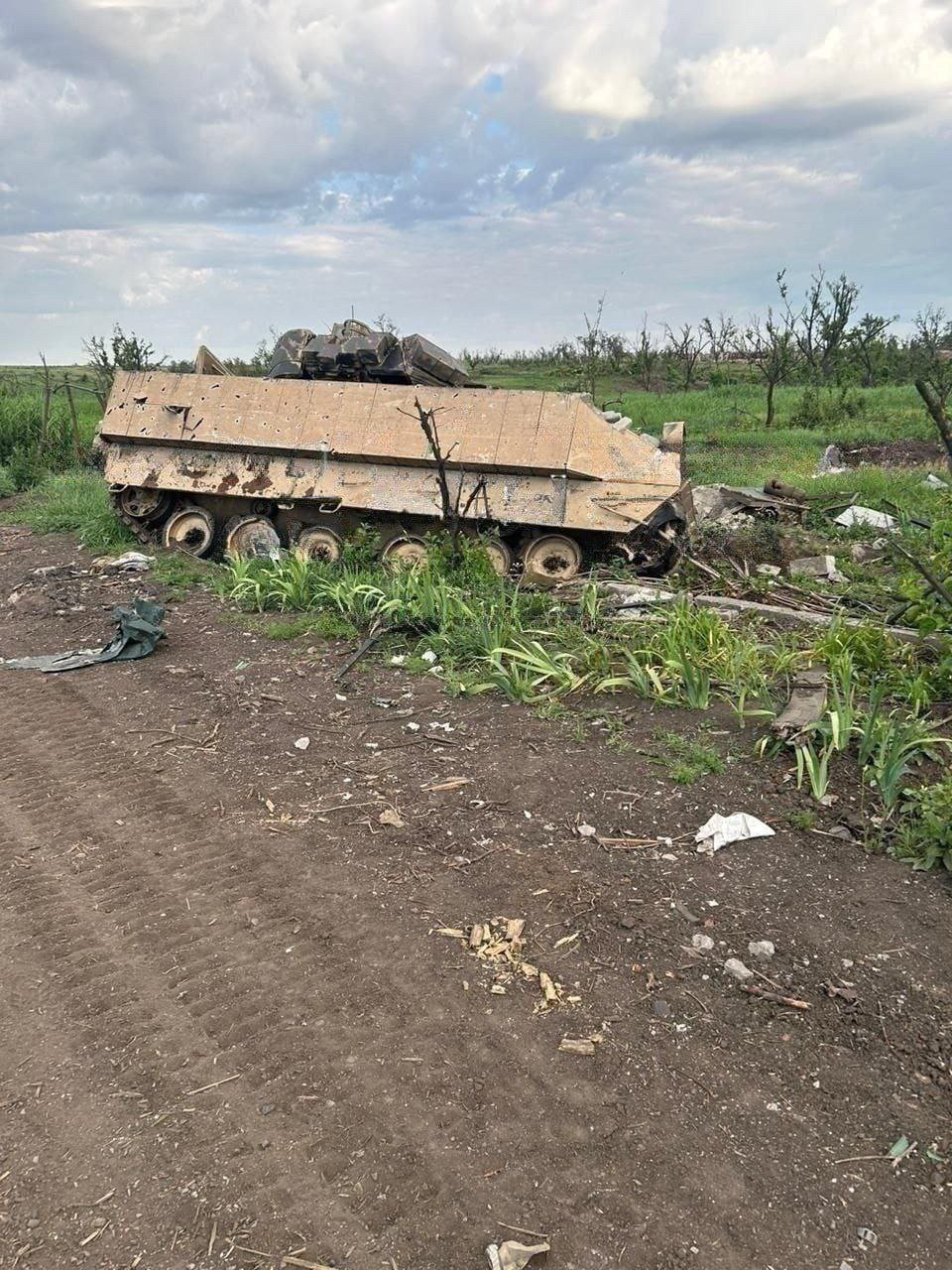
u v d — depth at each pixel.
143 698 6.74
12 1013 3.55
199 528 11.02
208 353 11.23
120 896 4.27
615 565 9.23
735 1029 3.38
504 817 4.83
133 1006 3.56
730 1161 2.85
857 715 5.47
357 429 9.58
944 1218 2.67
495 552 9.35
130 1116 3.05
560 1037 3.35
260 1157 2.88
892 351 37.78
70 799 5.24
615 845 4.53
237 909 4.14
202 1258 2.57
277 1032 3.40
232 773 5.50
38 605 9.28
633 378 39.94
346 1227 2.64
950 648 6.22
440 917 4.04
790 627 7.75
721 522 11.26
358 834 4.73
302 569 8.90
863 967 3.68
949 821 4.38
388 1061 3.25
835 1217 2.67
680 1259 2.54
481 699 6.43
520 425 9.09
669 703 6.07
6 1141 2.97
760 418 26.36
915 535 10.78
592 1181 2.78
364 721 6.16
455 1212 2.68
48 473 17.17
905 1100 3.08
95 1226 2.67
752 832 4.57
